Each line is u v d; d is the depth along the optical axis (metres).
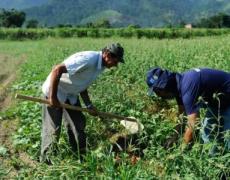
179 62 8.28
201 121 3.61
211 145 3.38
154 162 3.56
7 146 5.46
